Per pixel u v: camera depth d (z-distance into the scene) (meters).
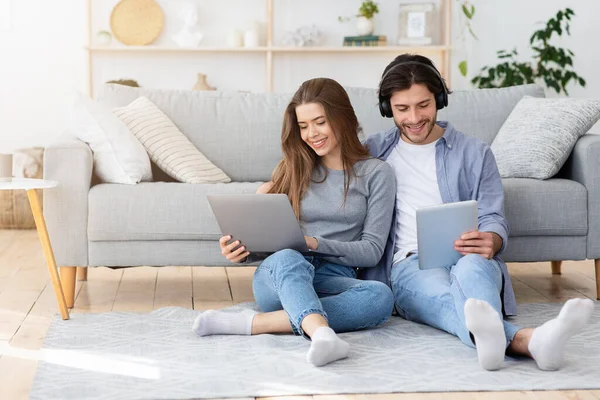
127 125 3.10
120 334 2.33
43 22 5.17
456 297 2.13
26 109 5.20
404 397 1.80
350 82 5.42
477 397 1.80
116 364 2.04
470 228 2.23
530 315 2.60
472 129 3.35
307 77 5.39
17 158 4.61
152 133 3.10
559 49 4.95
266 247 2.28
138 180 2.88
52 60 5.20
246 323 2.30
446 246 2.25
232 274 3.42
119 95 3.34
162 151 3.08
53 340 2.27
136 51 5.29
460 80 5.42
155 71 5.32
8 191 4.51
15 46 5.16
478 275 2.09
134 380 1.91
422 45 5.21
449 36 5.19
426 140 2.51
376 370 1.97
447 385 1.86
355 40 5.20
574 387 1.85
